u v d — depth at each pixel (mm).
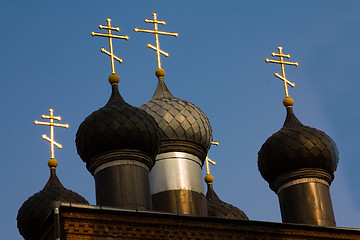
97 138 56344
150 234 51125
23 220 62875
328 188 60938
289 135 61281
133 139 56375
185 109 62031
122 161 56062
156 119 61438
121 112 56906
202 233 51906
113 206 54750
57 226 49844
